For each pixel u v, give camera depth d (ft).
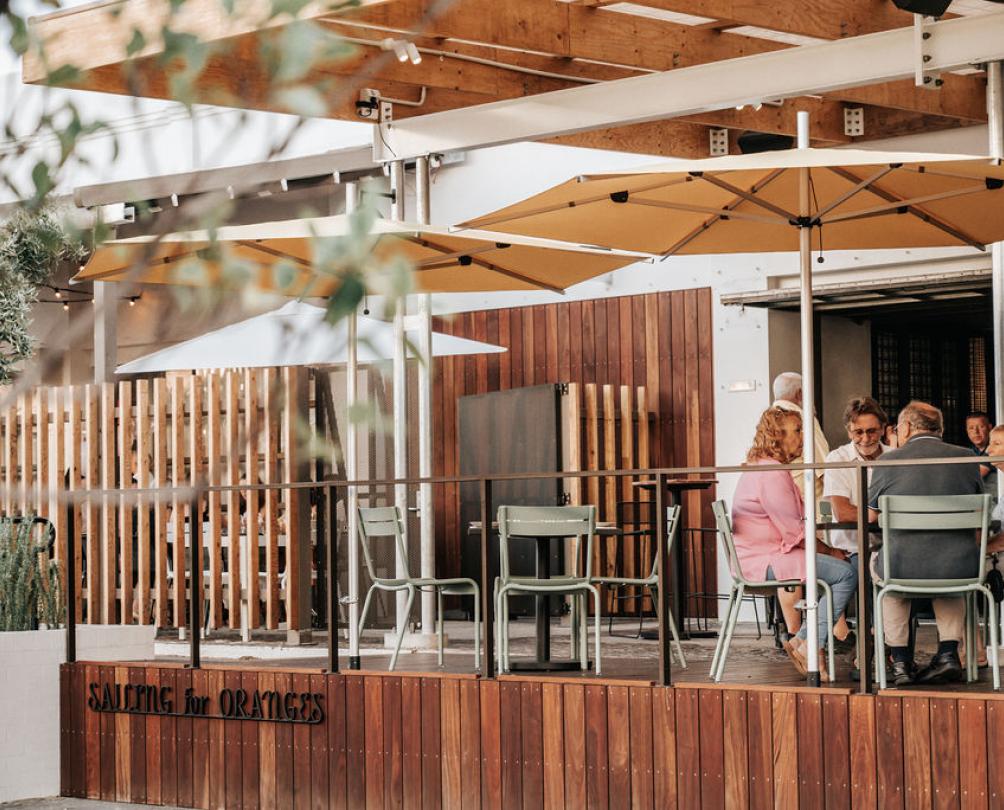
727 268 48.24
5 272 8.41
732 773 23.59
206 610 45.19
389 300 5.16
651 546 49.55
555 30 33.30
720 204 27.20
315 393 43.83
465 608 52.26
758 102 34.37
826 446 34.32
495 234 29.99
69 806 30.30
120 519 44.01
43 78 5.60
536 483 49.26
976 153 41.55
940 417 24.71
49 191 5.62
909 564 23.13
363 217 5.15
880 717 22.35
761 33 36.58
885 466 22.52
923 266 44.27
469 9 31.96
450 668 30.12
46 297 56.44
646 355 50.42
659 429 49.98
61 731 31.78
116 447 45.32
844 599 25.39
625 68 38.93
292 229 28.12
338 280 5.13
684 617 43.50
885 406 51.13
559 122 37.01
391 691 27.37
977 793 21.57
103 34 28.76
